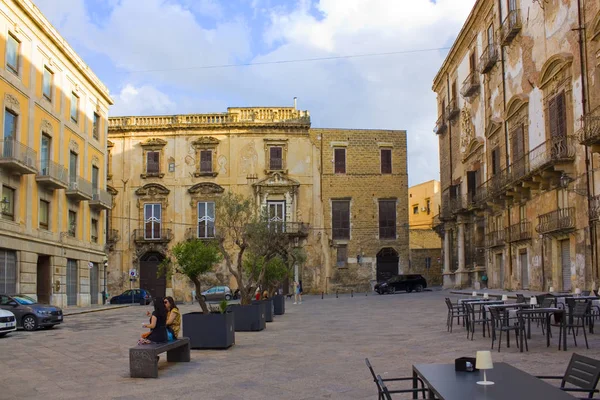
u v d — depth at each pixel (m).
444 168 49.94
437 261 57.88
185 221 52.19
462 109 44.00
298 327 21.11
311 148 53.53
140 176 52.69
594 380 5.88
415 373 6.75
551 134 27.62
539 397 4.88
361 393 9.33
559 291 27.45
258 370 11.67
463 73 43.56
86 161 39.94
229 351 14.58
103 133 43.72
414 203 74.62
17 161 28.50
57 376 11.55
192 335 15.03
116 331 21.28
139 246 51.81
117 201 52.50
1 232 27.88
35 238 31.58
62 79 36.00
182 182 52.59
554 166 25.95
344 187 55.34
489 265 38.44
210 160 52.91
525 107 31.09
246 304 20.67
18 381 11.08
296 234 51.50
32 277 31.28
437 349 13.80
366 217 55.28
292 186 52.59
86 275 39.28
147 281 51.75
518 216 32.88
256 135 53.09
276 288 28.94
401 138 56.50
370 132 56.16
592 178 23.97
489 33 37.16
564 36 26.27
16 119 30.12
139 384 10.52
